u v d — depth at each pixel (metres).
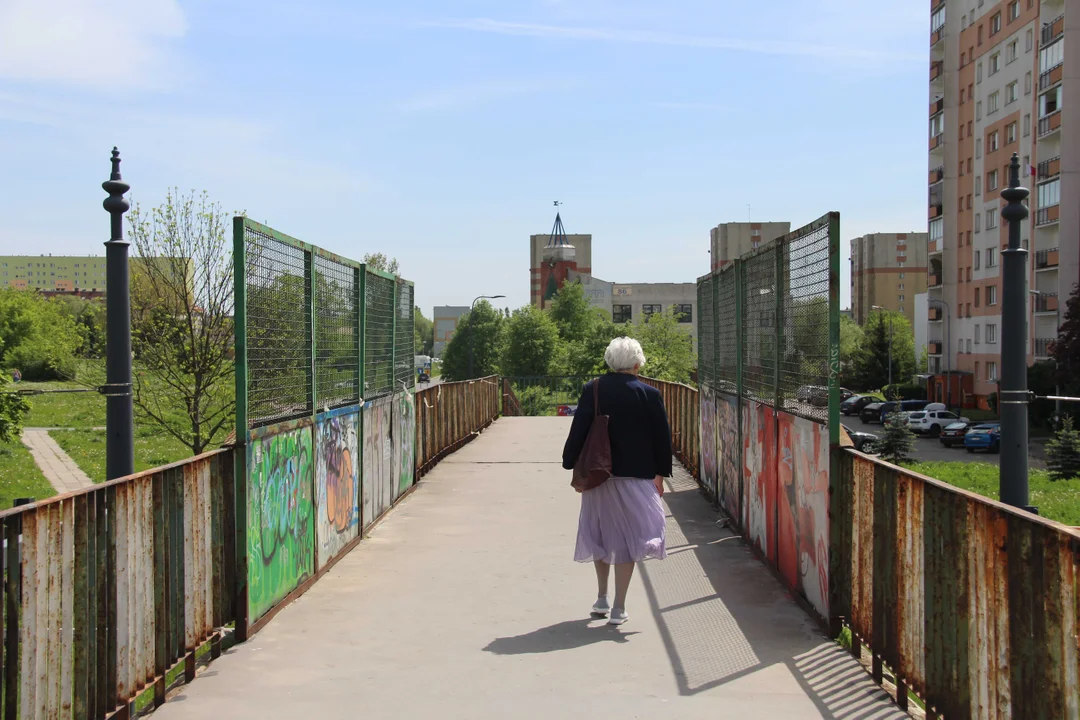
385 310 10.11
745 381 8.77
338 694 4.67
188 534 4.86
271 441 5.99
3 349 71.19
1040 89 56.41
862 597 5.05
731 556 7.95
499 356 88.31
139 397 18.02
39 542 3.42
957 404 67.69
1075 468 31.03
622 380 6.05
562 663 5.13
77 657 3.71
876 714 4.31
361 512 8.62
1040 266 56.59
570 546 8.38
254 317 5.69
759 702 4.48
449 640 5.58
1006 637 3.29
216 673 4.99
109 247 5.95
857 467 5.15
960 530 3.70
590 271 160.38
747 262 8.56
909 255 127.31
